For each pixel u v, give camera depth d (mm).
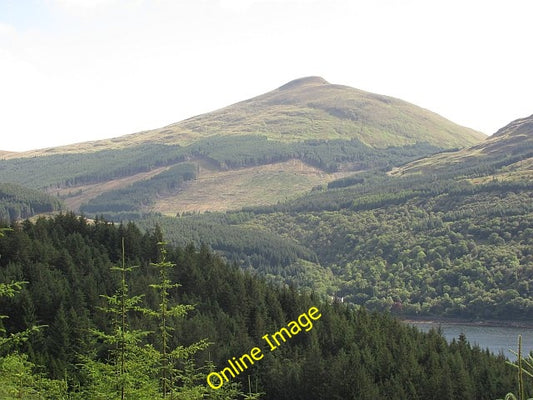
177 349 30719
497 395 87062
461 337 115812
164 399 29859
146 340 80188
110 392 27359
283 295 125812
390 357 98250
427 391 89438
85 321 85375
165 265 30344
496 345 165500
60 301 95188
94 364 28969
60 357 79062
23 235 115375
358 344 106688
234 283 124375
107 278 111250
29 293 95625
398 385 88000
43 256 114000
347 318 125125
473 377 95000
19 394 31625
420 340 114438
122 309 28859
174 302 107312
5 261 111625
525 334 185125
